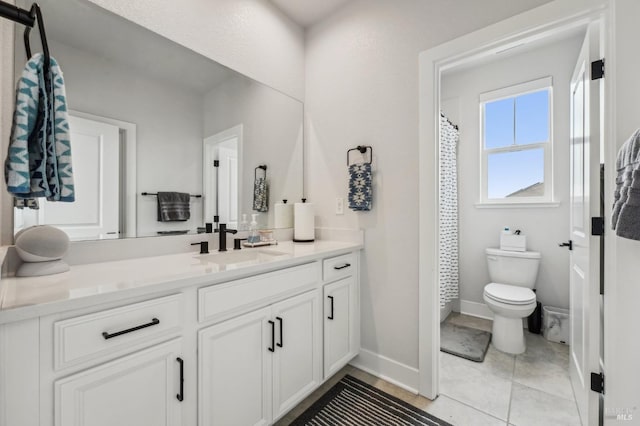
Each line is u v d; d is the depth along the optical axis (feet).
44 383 2.28
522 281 7.93
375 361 5.98
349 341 5.85
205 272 3.35
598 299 4.03
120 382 2.68
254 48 6.08
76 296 2.42
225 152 5.65
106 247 4.08
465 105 9.39
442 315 8.74
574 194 5.33
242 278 3.77
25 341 2.19
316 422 4.62
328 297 5.27
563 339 7.30
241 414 3.76
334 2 6.42
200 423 3.30
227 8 5.60
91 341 2.50
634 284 3.59
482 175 9.24
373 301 6.02
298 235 6.40
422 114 5.30
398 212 5.67
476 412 4.83
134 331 2.77
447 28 5.07
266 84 6.34
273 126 6.53
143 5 4.43
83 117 3.93
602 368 4.03
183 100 5.01
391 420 4.66
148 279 3.01
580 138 4.83
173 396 3.08
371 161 6.05
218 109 5.50
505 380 5.75
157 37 4.63
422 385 5.29
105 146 4.15
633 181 2.97
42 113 2.39
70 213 3.83
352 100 6.36
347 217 6.44
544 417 4.70
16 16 2.04
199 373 3.29
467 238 9.39
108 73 4.16
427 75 5.24
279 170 6.68
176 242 4.86
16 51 3.32
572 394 5.27
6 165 2.22
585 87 4.39
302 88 7.23
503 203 8.65
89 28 3.98
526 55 8.38
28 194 2.37
